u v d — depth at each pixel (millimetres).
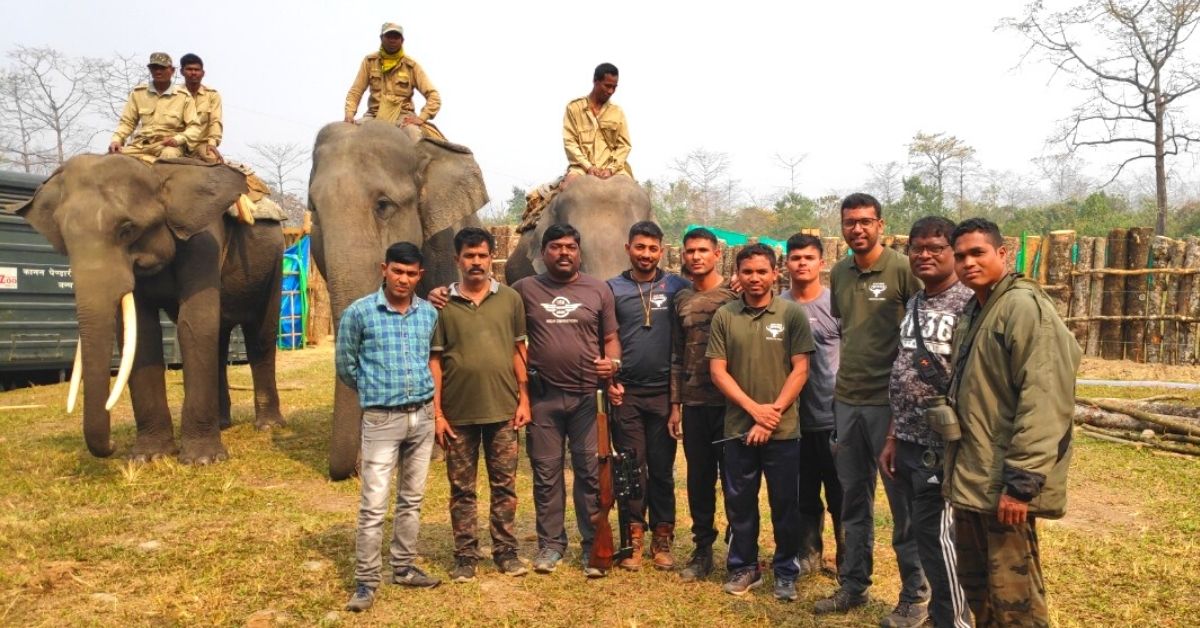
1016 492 3027
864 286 4320
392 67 8992
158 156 7754
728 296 4879
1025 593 3170
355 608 4289
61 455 7750
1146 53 32375
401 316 4465
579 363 4820
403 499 4590
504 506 4848
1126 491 6809
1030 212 45312
